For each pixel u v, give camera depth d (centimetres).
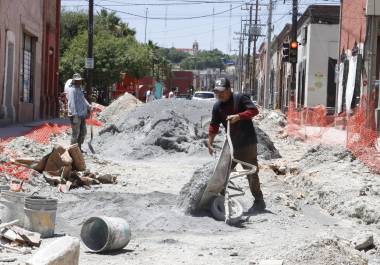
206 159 1838
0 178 1124
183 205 962
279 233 884
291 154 2114
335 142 2133
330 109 4450
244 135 1013
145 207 985
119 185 1267
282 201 1128
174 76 11406
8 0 2967
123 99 3553
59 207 998
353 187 1186
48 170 1209
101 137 2134
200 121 2095
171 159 1872
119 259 716
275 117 3616
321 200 1159
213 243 810
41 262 558
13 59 3100
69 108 1822
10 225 756
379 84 2395
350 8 3409
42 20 3816
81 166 1265
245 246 793
